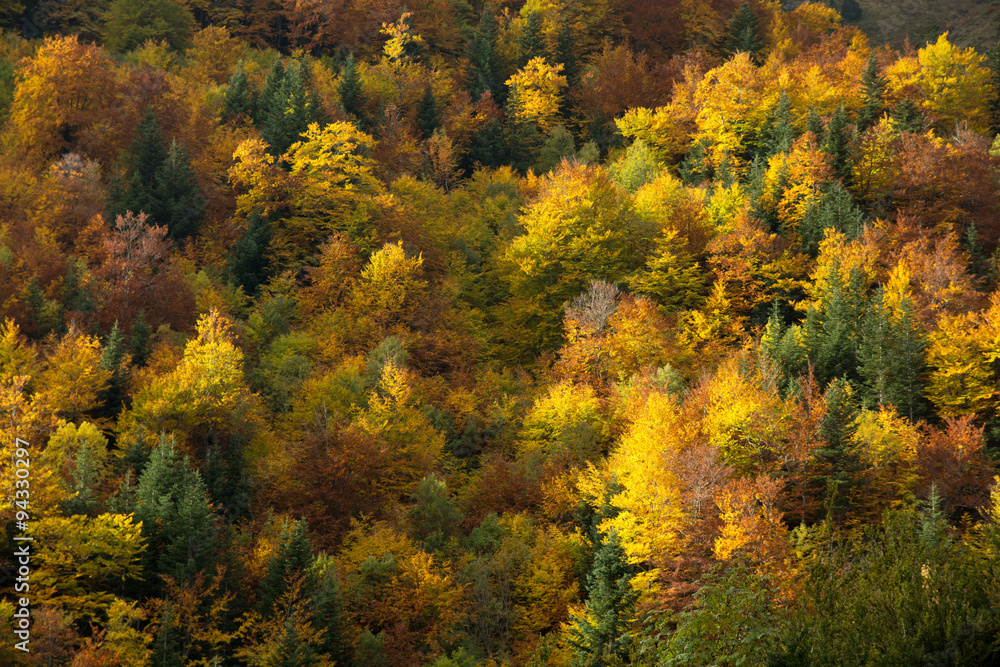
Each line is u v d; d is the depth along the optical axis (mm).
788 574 30500
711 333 67125
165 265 74062
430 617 45844
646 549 41156
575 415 58250
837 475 46875
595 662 38344
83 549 41781
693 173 95750
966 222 78938
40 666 37219
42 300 64500
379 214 82875
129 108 94562
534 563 47375
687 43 139000
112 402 57094
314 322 71188
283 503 53312
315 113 94000
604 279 74688
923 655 15672
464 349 72500
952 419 50625
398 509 52844
